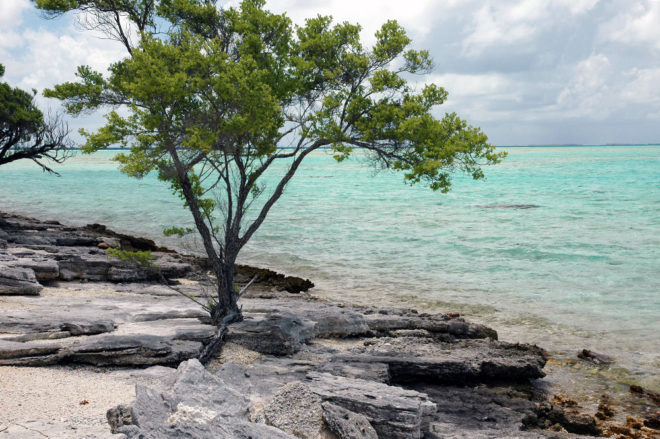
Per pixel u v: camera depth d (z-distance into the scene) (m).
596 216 42.28
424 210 49.38
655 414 10.39
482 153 11.56
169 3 12.57
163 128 10.53
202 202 12.45
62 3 11.66
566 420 9.78
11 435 5.79
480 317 17.25
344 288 21.14
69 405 7.49
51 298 14.06
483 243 31.30
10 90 29.31
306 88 12.68
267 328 11.55
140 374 9.31
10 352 9.22
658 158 176.00
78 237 24.33
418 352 12.20
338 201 59.12
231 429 5.88
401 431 7.22
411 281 22.34
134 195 67.25
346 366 10.46
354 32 12.39
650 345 14.45
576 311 17.83
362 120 12.08
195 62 10.72
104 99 11.83
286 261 26.56
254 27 12.21
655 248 28.78
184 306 13.94
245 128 10.74
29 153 30.22
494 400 10.38
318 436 6.51
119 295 15.55
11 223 27.33
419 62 12.19
